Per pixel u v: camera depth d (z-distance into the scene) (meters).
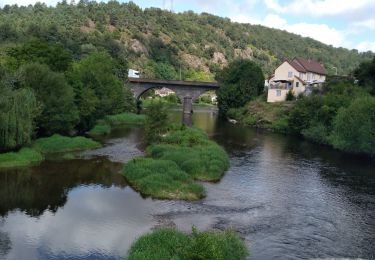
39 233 26.00
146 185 35.09
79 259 22.72
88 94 64.44
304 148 61.25
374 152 54.78
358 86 81.06
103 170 41.84
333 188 39.25
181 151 46.91
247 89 103.19
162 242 23.25
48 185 36.34
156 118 56.06
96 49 159.12
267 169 45.88
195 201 33.19
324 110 69.19
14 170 40.66
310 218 30.67
